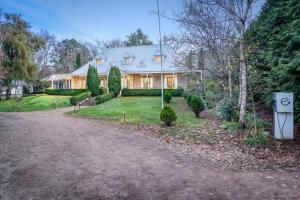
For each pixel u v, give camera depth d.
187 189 5.14
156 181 5.62
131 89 35.25
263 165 6.64
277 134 9.32
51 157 7.63
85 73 41.62
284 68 9.52
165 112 12.87
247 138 9.45
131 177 5.89
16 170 6.57
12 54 38.22
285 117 9.27
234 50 13.46
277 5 13.09
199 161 7.15
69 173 6.24
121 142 9.69
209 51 15.91
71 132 11.85
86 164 6.93
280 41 11.33
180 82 36.56
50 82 53.34
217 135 10.40
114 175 6.04
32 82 42.66
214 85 18.31
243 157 7.47
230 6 11.27
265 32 13.12
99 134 11.35
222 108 13.70
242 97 11.00
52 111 24.00
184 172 6.18
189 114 16.81
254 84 14.03
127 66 39.84
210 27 14.39
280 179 5.54
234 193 4.88
